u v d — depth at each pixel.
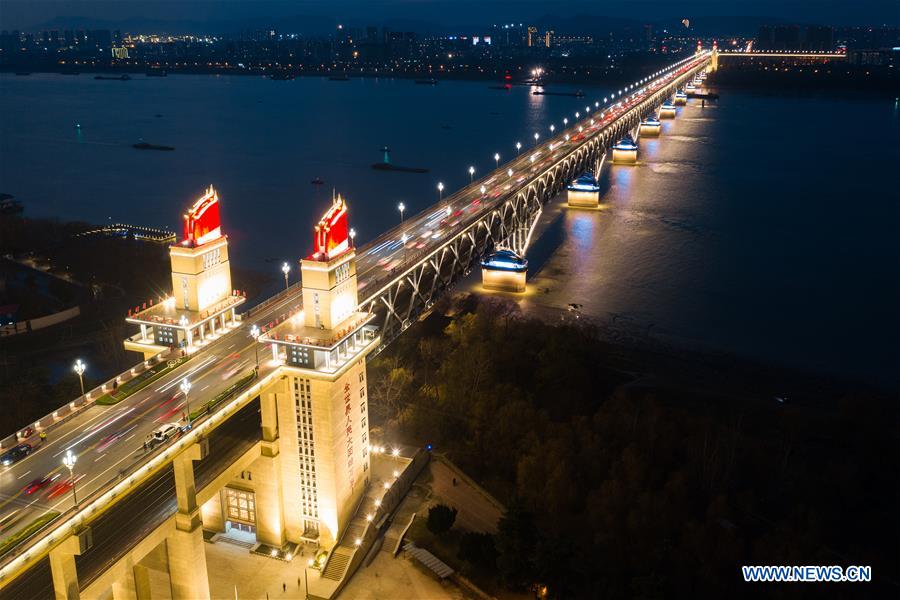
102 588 83.00
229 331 123.06
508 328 179.50
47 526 73.00
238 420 116.00
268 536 113.00
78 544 76.00
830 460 139.75
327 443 107.50
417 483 126.69
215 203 122.31
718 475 127.19
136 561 87.88
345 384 110.62
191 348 115.94
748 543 113.44
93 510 77.88
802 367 181.88
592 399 162.50
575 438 135.50
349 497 114.62
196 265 117.38
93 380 157.00
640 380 173.50
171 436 90.19
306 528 112.44
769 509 122.50
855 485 128.75
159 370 108.56
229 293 126.94
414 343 180.38
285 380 107.19
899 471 138.50
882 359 186.00
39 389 149.62
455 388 149.50
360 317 116.25
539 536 107.44
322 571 106.81
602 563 106.50
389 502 119.81
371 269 160.62
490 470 132.00
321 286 109.50
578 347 170.75
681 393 167.38
